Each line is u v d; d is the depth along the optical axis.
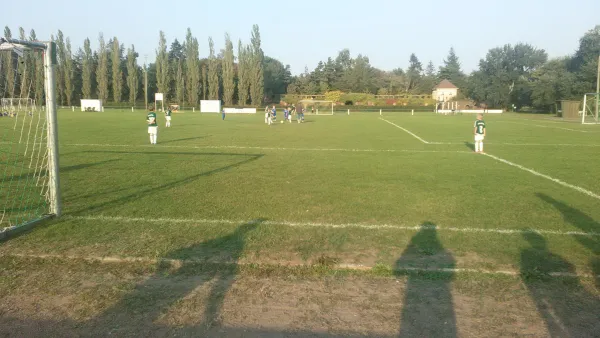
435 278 4.62
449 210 7.38
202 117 50.66
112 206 7.48
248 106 79.94
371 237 5.89
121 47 90.31
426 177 10.87
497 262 5.01
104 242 5.60
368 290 4.37
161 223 6.45
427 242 5.69
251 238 5.79
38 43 6.54
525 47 84.31
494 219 6.80
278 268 4.83
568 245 5.58
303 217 6.88
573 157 15.35
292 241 5.69
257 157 14.73
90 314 3.88
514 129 31.64
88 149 16.69
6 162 12.20
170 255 5.15
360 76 102.88
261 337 3.52
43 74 7.11
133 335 3.55
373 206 7.66
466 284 4.49
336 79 107.56
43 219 6.51
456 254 5.27
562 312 3.94
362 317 3.85
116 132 25.12
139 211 7.15
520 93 79.88
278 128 30.84
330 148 17.84
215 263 4.93
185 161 13.55
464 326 3.71
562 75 65.38
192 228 6.21
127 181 9.96
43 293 4.28
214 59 80.38
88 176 10.62
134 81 78.81
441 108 80.44
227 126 32.91
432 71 136.12
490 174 11.42
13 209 7.32
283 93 104.94
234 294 4.25
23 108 7.92
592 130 30.66
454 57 124.69
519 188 9.45
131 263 4.96
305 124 36.72
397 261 5.04
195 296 4.21
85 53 75.75
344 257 5.16
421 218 6.86
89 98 76.81
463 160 14.34
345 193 8.80
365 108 80.62
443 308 4.02
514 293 4.30
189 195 8.46
